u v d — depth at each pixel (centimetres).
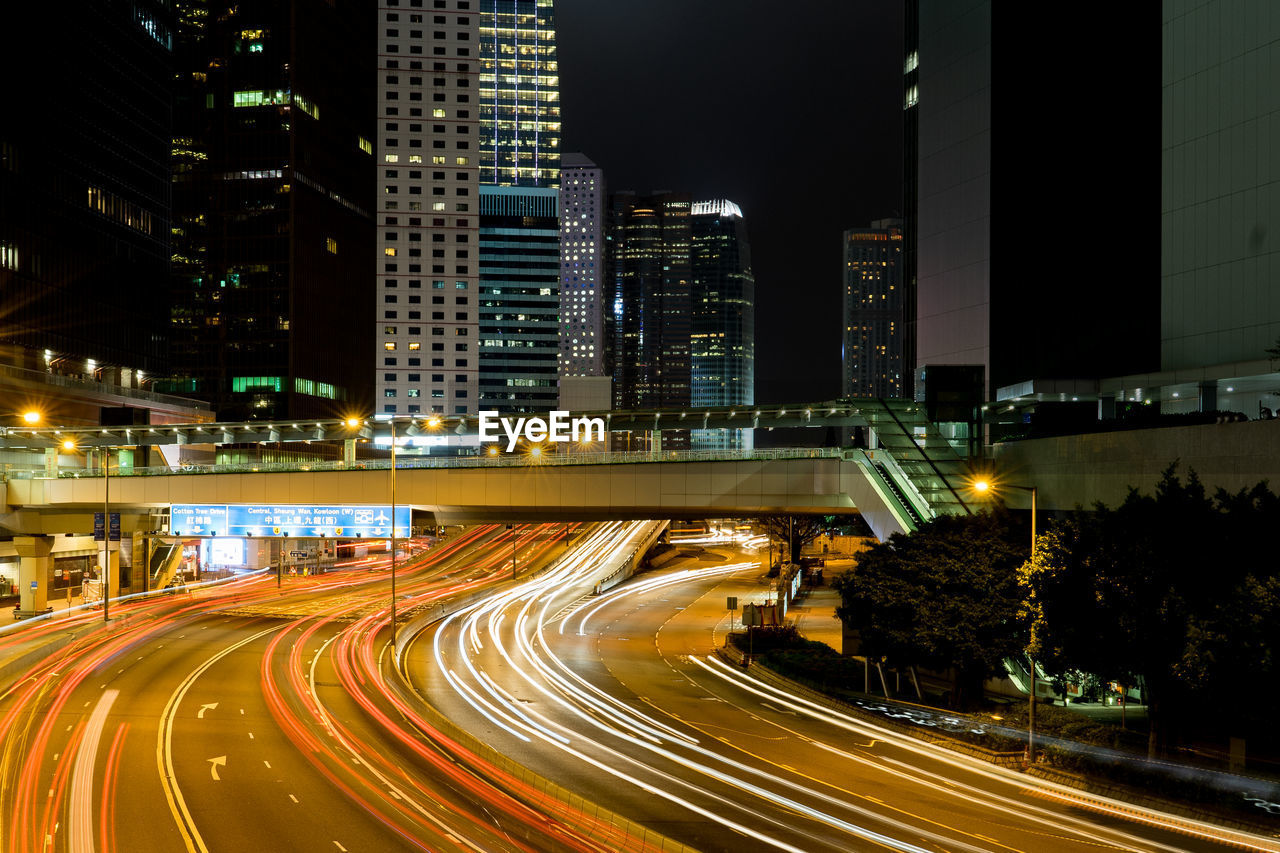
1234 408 5647
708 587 11975
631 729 4462
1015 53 8319
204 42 17900
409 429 7150
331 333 18825
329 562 13688
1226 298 6000
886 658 4950
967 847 2750
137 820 2761
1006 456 5769
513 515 6831
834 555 15212
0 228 10006
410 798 3050
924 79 9612
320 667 5678
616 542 14875
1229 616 2997
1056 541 3741
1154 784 3322
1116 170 7175
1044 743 3981
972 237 8850
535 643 7481
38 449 8406
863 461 5759
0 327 9975
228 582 11481
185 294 17738
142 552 10081
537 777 3172
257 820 2789
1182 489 3575
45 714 4216
